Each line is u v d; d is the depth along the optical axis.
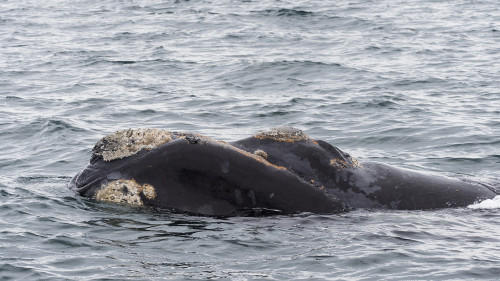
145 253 32.50
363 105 78.50
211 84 93.88
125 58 115.88
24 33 151.88
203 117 73.19
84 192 38.41
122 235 34.34
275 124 70.25
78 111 75.44
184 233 34.56
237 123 70.75
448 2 199.62
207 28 153.50
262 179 37.00
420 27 151.88
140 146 37.84
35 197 40.06
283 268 31.12
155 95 85.62
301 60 107.81
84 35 148.12
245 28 151.12
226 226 35.44
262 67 103.69
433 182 40.00
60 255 32.31
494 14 172.75
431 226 36.00
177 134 38.47
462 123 68.94
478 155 57.31
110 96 84.56
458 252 32.69
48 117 69.50
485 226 36.19
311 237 34.38
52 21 172.62
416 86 90.75
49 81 95.44
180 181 36.75
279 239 34.12
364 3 195.38
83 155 55.38
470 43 129.75
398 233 34.97
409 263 31.53
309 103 80.38
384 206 38.25
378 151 59.97
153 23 164.38
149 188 36.81
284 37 138.12
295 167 38.28
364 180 38.88
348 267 31.22
